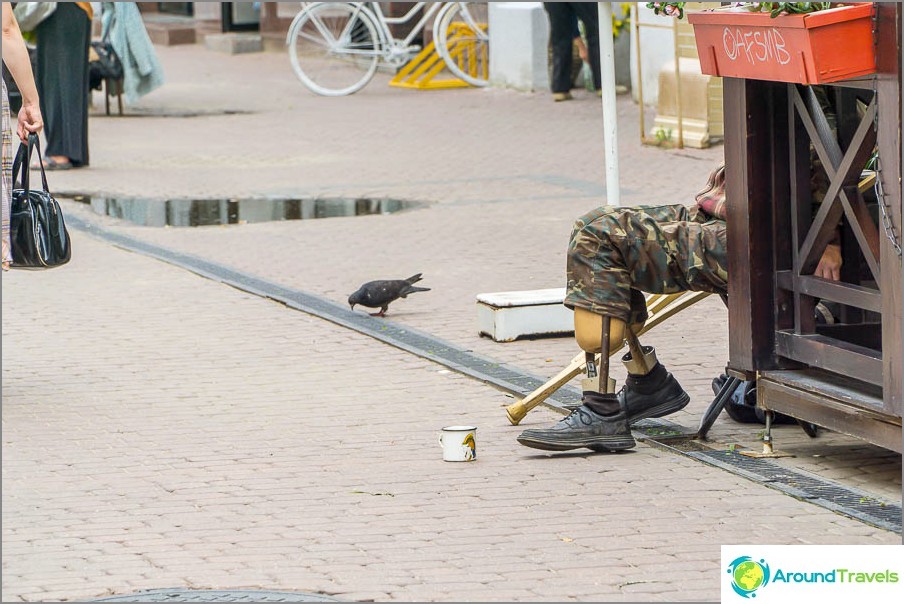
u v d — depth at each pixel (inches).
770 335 703.7
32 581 557.6
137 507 649.0
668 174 1658.5
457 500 649.0
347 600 530.3
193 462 716.7
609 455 719.1
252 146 2037.4
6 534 614.5
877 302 634.8
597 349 716.0
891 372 611.2
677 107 1863.9
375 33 2689.5
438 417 795.4
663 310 794.8
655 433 755.4
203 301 1111.0
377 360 927.7
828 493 646.5
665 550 577.3
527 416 795.4
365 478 685.3
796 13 611.2
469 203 1550.2
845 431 650.8
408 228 1413.6
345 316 1049.5
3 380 882.8
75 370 907.4
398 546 589.3
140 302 1107.3
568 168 1760.6
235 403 828.6
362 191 1651.1
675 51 1844.2
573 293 713.0
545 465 702.5
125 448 743.7
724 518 615.5
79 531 617.3
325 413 805.2
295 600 530.3
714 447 729.6
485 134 2084.2
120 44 2358.5
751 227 693.3
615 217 708.0
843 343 668.1
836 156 647.1
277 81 2903.5
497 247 1301.7
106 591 545.3
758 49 647.1
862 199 636.7
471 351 944.3
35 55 1833.2
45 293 1139.9
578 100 2397.9
